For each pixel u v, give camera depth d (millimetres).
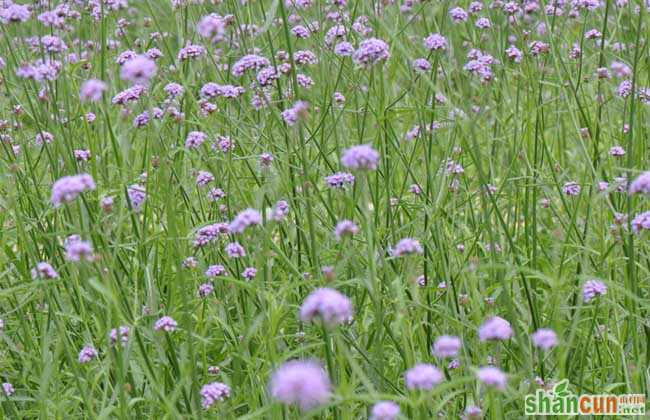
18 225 4605
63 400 4379
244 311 5074
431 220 4898
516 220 5621
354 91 6086
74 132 6277
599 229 5223
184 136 6434
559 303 4324
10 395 4715
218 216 5660
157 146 4941
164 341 4734
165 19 8359
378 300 4176
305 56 6172
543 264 4930
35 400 4508
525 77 6254
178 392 3979
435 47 5598
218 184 5660
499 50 6777
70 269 4660
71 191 3865
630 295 4047
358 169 3783
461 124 4703
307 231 5590
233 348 4660
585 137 5699
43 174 5875
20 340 5090
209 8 7824
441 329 4812
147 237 5332
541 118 6242
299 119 4602
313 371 2828
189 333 4105
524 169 6070
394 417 3342
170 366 4734
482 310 4656
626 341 4781
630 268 4508
